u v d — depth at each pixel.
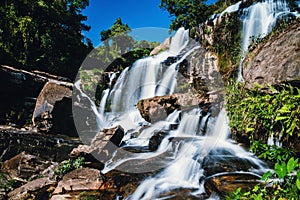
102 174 6.57
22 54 20.62
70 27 27.97
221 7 19.44
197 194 4.84
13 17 20.42
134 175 6.16
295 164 1.83
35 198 5.94
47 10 24.19
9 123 13.87
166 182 5.54
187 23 22.42
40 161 9.17
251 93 4.35
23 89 15.49
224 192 4.32
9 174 7.79
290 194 2.38
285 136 3.55
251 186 4.28
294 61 3.90
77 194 5.73
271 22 11.38
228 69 11.11
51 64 22.59
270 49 4.72
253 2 13.00
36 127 13.42
